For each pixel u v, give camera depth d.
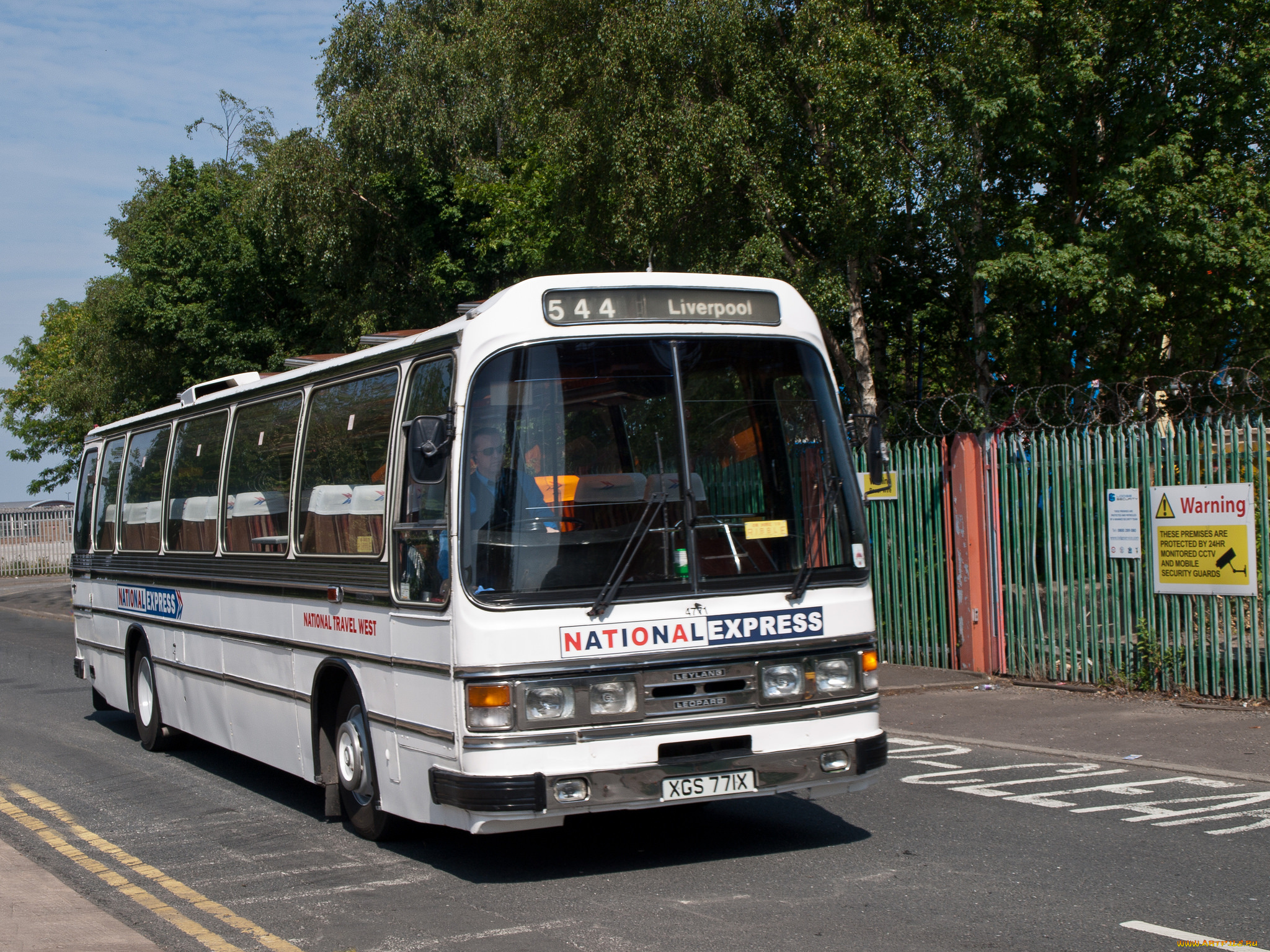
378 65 33.00
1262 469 10.47
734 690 6.33
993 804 7.95
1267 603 10.52
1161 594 11.26
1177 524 11.05
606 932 5.52
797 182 20.92
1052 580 12.32
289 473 8.70
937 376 26.27
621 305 6.60
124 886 6.77
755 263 19.52
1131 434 11.48
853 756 6.55
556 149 21.30
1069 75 18.72
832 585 6.64
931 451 13.62
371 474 7.41
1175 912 5.52
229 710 9.72
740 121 19.66
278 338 34.06
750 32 21.06
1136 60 19.27
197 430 10.70
